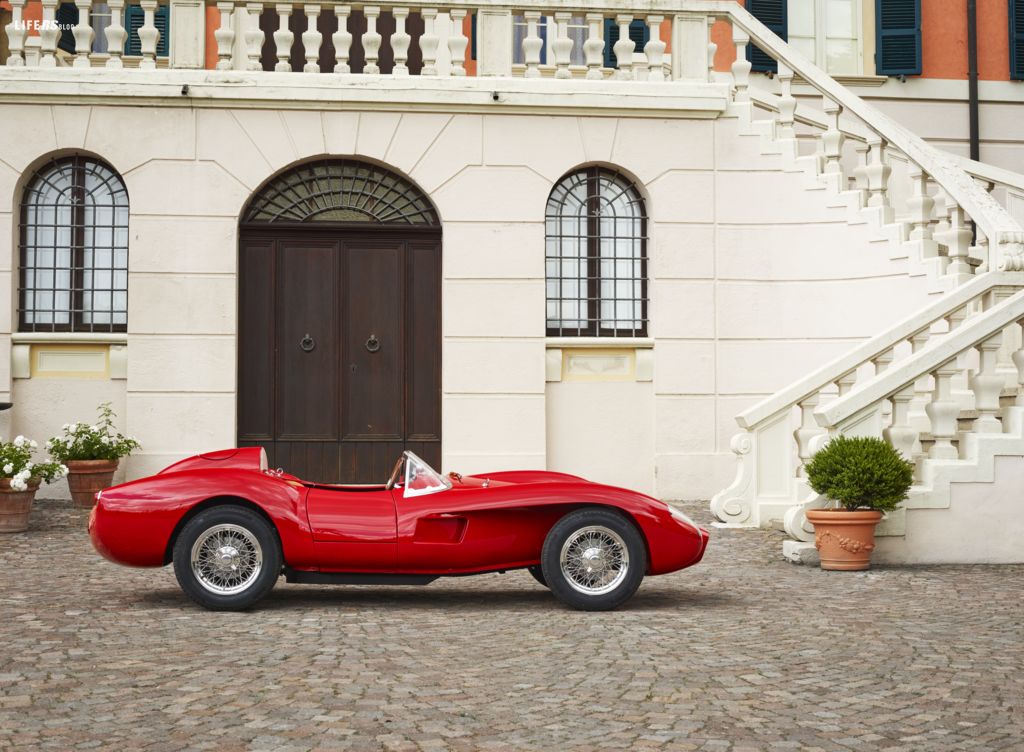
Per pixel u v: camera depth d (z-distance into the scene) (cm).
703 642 631
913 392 955
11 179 1295
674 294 1358
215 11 1520
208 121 1312
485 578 890
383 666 570
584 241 1380
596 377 1362
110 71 1295
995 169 1398
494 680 542
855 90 1700
